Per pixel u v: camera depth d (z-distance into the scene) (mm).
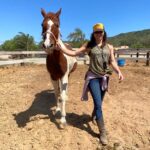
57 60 5129
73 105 6398
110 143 4793
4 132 5211
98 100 4676
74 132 5074
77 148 4660
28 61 15547
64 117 5309
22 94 7414
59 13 5094
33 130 5188
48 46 4672
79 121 5516
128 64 16156
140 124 5477
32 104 6562
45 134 5035
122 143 4820
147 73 10992
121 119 5664
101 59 4645
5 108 6355
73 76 10062
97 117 4742
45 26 4797
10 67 13805
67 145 4723
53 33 4766
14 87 8227
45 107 6336
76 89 7828
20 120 5648
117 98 7098
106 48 4676
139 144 4883
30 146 4730
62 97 5293
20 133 5129
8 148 4707
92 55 4680
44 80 9203
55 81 5547
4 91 7762
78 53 4812
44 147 4691
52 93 7484
